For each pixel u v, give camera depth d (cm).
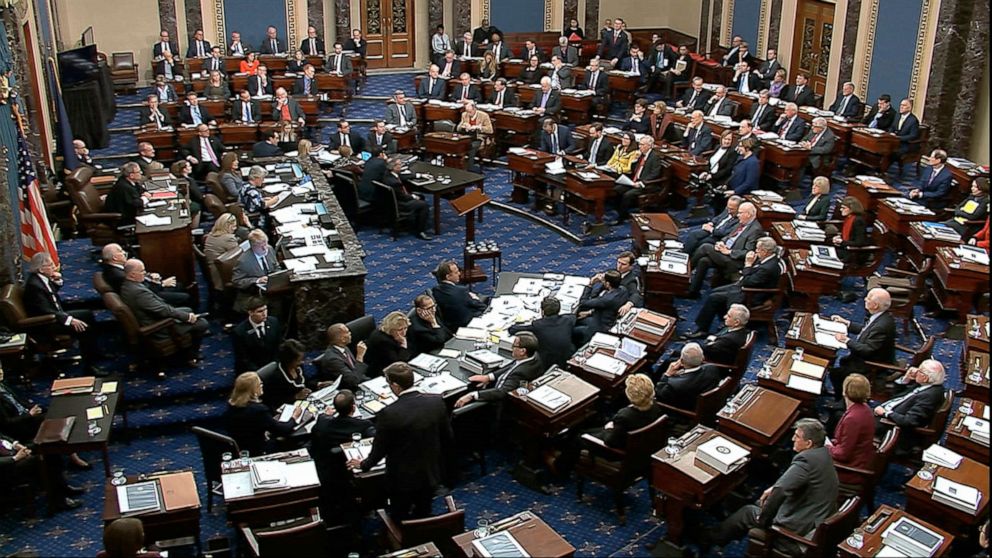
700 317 1150
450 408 905
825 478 716
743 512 761
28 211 1209
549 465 884
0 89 1138
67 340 1055
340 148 1602
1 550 803
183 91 2002
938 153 1417
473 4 2320
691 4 2430
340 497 805
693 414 868
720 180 1535
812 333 995
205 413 1005
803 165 1606
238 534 755
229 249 1163
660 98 2172
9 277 1116
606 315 1066
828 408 943
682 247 1270
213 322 1190
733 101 1889
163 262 1180
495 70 2141
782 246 1247
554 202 1579
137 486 745
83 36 2050
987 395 897
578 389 893
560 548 668
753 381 1049
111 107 1947
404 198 1490
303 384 947
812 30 2042
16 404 902
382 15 2356
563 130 1691
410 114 1831
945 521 734
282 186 1437
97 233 1342
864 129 1664
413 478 755
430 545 676
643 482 898
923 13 1716
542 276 1184
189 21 2184
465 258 1298
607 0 2425
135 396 1008
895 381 924
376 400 886
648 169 1540
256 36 2239
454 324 1112
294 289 1082
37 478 871
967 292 1131
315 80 2012
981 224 1308
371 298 1276
